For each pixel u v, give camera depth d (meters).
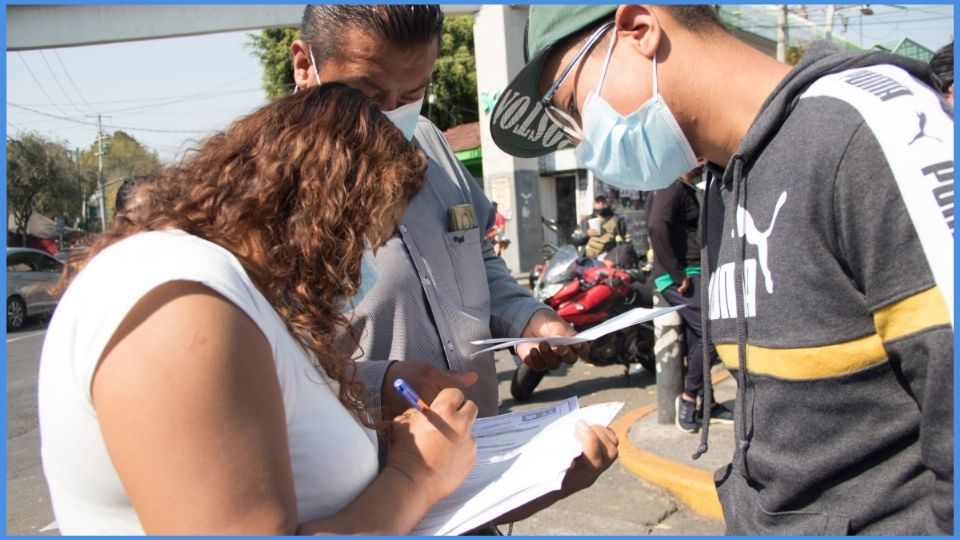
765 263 1.19
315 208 1.08
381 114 1.21
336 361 1.13
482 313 1.94
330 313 1.13
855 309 1.10
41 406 0.97
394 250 1.78
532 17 1.60
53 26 8.85
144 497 0.86
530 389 5.63
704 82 1.36
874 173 1.03
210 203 1.08
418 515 1.13
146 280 0.90
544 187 17.86
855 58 1.20
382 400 1.53
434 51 1.91
